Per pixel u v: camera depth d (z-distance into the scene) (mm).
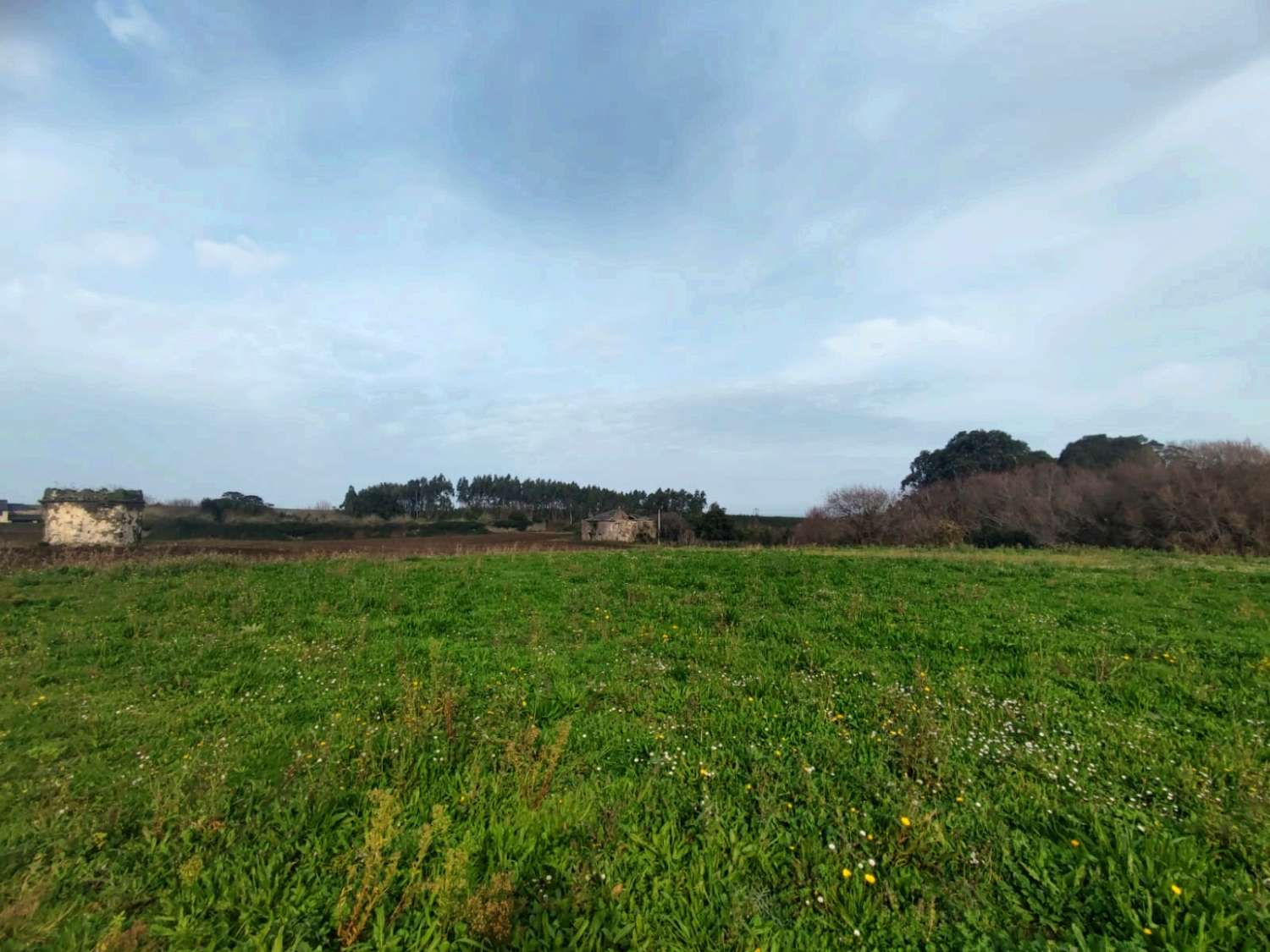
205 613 11172
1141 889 3453
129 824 4102
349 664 8070
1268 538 30703
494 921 3080
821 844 3977
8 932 3061
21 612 11305
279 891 3430
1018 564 18344
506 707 6320
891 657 8273
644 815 4262
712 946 3084
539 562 18562
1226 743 5535
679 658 8273
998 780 4805
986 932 3186
